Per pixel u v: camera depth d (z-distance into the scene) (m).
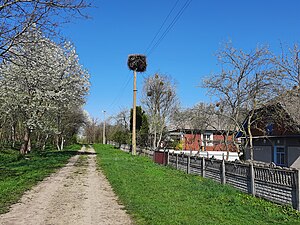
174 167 23.34
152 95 46.84
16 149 42.38
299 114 20.92
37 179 15.57
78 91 35.38
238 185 13.40
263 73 19.34
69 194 11.75
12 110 30.78
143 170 20.41
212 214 8.77
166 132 47.19
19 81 29.47
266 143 28.50
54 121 44.38
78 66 35.19
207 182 15.14
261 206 10.03
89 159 31.14
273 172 10.77
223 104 21.62
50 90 31.70
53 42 19.03
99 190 12.72
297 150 24.98
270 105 20.36
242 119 25.20
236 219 8.29
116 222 7.81
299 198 9.33
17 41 16.39
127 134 56.91
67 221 7.89
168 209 9.14
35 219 8.06
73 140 81.94
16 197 10.94
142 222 7.79
